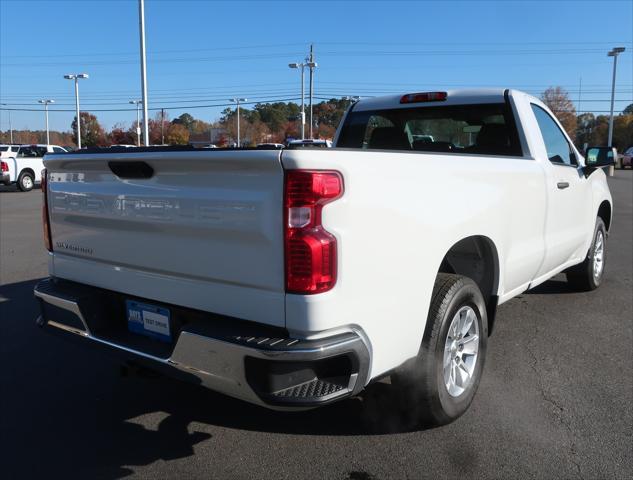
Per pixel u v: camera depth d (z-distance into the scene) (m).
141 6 23.44
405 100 5.37
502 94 4.85
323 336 2.62
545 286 7.02
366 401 3.72
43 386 4.23
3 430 3.58
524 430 3.51
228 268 2.78
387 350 2.93
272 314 2.66
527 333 5.29
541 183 4.51
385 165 2.83
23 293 6.79
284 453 3.29
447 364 3.46
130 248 3.25
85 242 3.55
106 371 4.50
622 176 34.38
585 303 6.28
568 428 3.53
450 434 3.47
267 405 2.62
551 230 4.85
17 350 4.93
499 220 3.84
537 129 4.89
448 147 5.32
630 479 3.00
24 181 25.36
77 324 3.50
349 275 2.65
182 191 2.91
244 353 2.60
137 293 3.28
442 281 3.42
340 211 2.59
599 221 6.52
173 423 3.66
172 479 3.05
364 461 3.20
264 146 3.11
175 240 2.99
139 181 3.12
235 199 2.69
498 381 4.22
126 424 3.65
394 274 2.90
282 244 2.58
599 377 4.30
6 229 12.74
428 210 3.11
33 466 3.17
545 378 4.28
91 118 71.44
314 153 2.54
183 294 3.01
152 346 3.16
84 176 3.49
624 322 5.61
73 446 3.38
